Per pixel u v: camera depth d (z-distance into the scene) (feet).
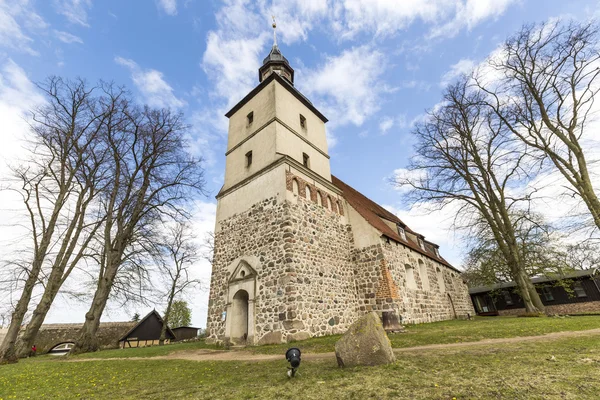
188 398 14.67
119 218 60.13
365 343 18.95
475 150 62.85
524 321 41.45
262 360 26.32
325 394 13.19
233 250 51.83
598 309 88.74
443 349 23.68
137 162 64.03
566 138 51.16
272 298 41.88
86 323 53.57
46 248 47.37
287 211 45.80
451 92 64.23
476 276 103.14
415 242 77.66
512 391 11.39
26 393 19.19
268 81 61.11
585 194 48.85
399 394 12.28
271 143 53.67
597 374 12.70
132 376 23.17
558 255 71.05
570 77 51.37
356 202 64.95
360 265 53.78
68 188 52.44
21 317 42.65
